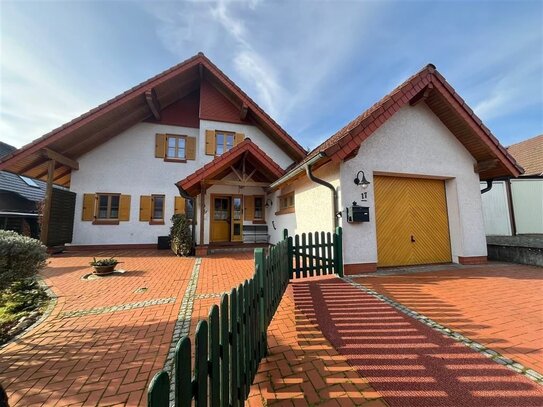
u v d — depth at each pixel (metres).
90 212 11.96
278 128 12.92
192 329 3.48
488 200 13.21
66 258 9.25
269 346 2.91
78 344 3.09
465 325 3.34
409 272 6.41
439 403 1.98
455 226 7.57
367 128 6.06
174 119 13.68
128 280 6.05
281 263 4.58
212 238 12.40
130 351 2.93
